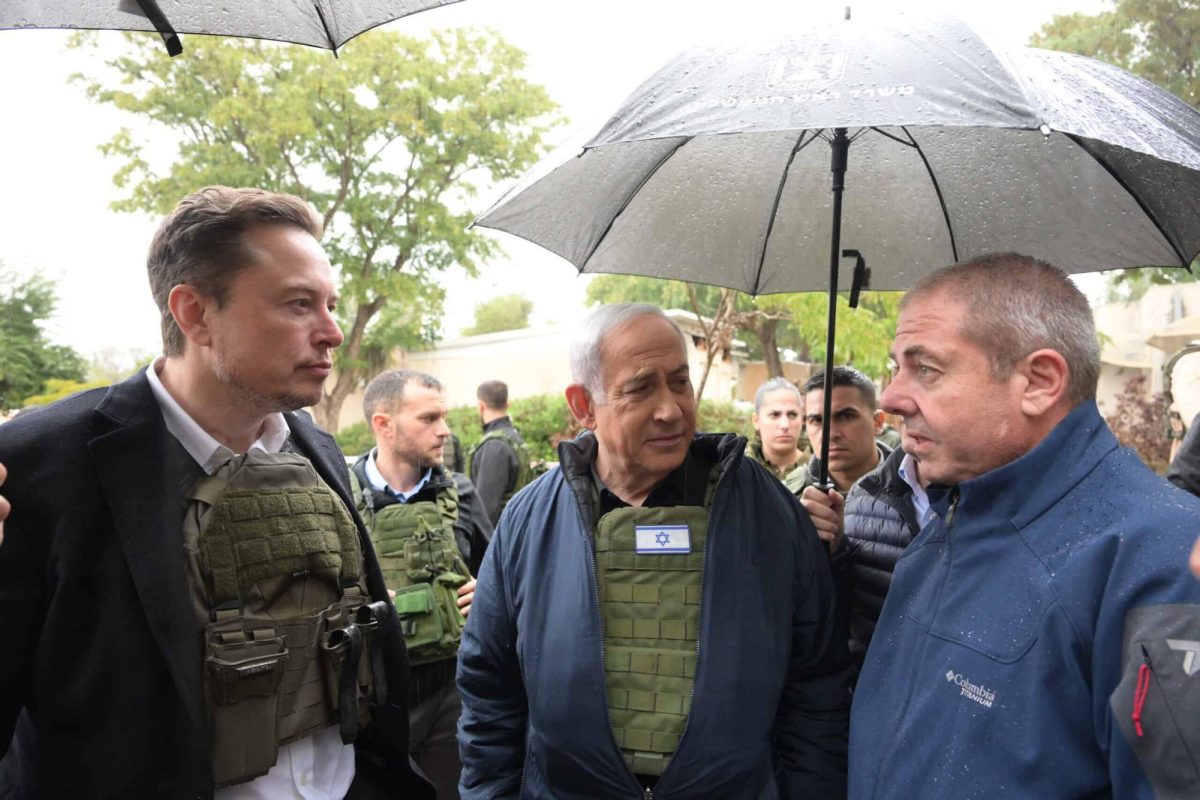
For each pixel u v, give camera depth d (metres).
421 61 19.33
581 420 1.91
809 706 1.76
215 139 19.52
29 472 1.41
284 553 1.61
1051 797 1.17
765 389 4.39
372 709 1.83
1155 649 1.06
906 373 1.43
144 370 1.62
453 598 3.13
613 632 1.71
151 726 1.41
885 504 2.30
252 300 1.51
